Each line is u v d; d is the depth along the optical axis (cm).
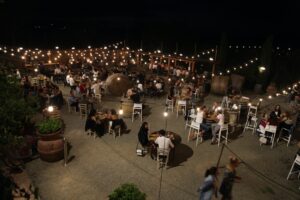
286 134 1441
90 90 1833
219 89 2158
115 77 1992
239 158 1204
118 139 1317
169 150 1065
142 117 1631
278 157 1238
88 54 2955
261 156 1237
